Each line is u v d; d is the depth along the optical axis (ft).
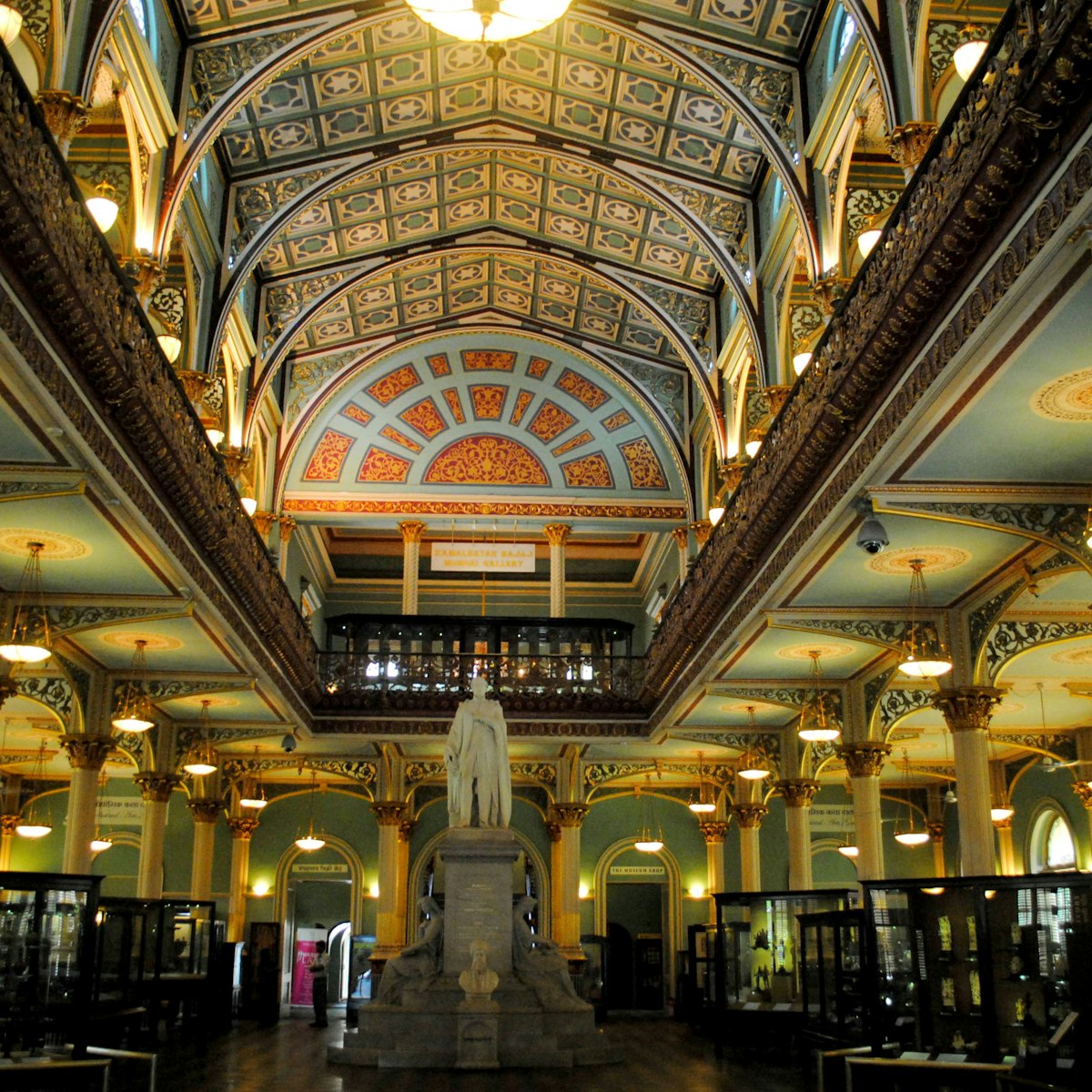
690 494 80.59
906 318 29.76
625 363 82.12
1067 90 21.76
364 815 97.66
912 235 29.27
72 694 58.39
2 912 37.40
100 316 31.04
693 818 99.91
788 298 56.54
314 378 80.48
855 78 44.55
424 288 77.20
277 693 63.05
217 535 45.70
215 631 51.13
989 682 46.96
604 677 79.66
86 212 29.78
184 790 83.51
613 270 71.26
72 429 31.04
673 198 60.85
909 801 99.96
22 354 27.32
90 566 42.55
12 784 93.71
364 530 104.68
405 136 60.13
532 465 83.35
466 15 31.76
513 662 79.25
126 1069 41.42
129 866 95.86
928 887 37.96
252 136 57.21
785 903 55.06
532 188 67.36
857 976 47.11
